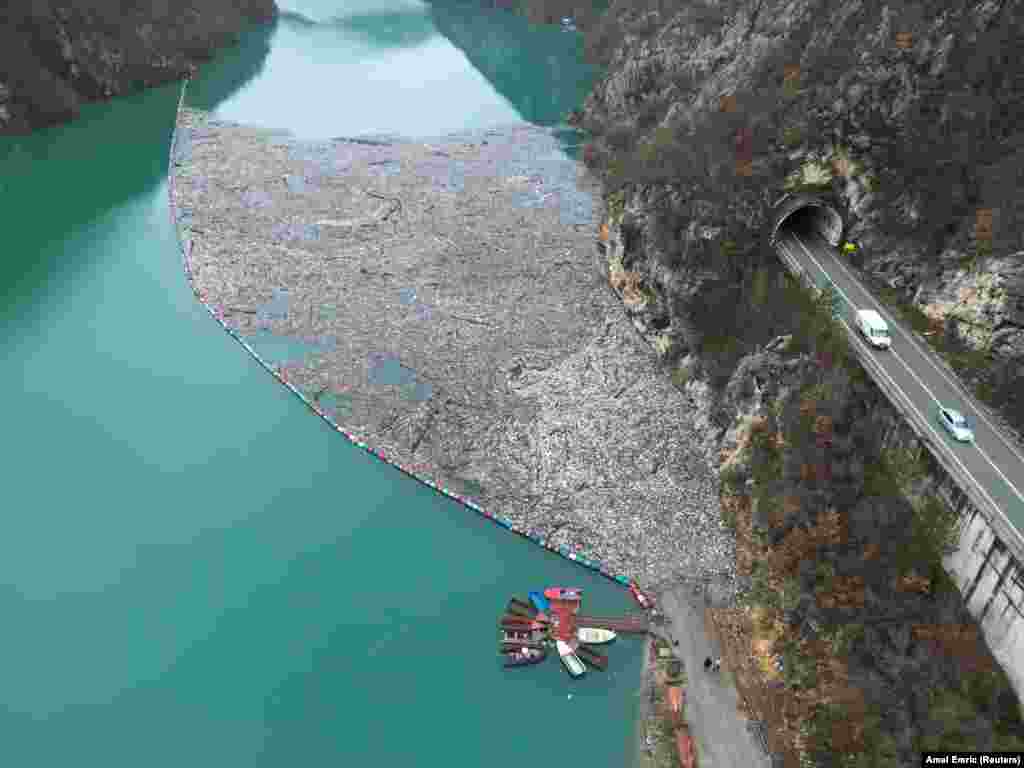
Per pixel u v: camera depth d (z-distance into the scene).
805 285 83.00
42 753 61.16
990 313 69.56
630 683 66.00
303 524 80.62
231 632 70.25
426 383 98.38
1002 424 64.69
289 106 193.12
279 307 112.81
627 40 197.00
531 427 91.31
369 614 71.81
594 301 114.56
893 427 66.81
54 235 130.75
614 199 125.62
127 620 71.12
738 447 81.62
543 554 77.56
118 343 106.12
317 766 60.62
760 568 72.31
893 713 55.47
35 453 88.38
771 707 62.56
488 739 62.31
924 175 81.12
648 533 78.56
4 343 104.88
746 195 91.06
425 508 82.44
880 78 85.88
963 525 58.72
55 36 180.75
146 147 166.00
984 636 56.50
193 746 61.81
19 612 71.50
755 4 131.62
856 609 62.12
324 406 95.12
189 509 82.19
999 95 79.44
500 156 165.12
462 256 125.75
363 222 135.12
